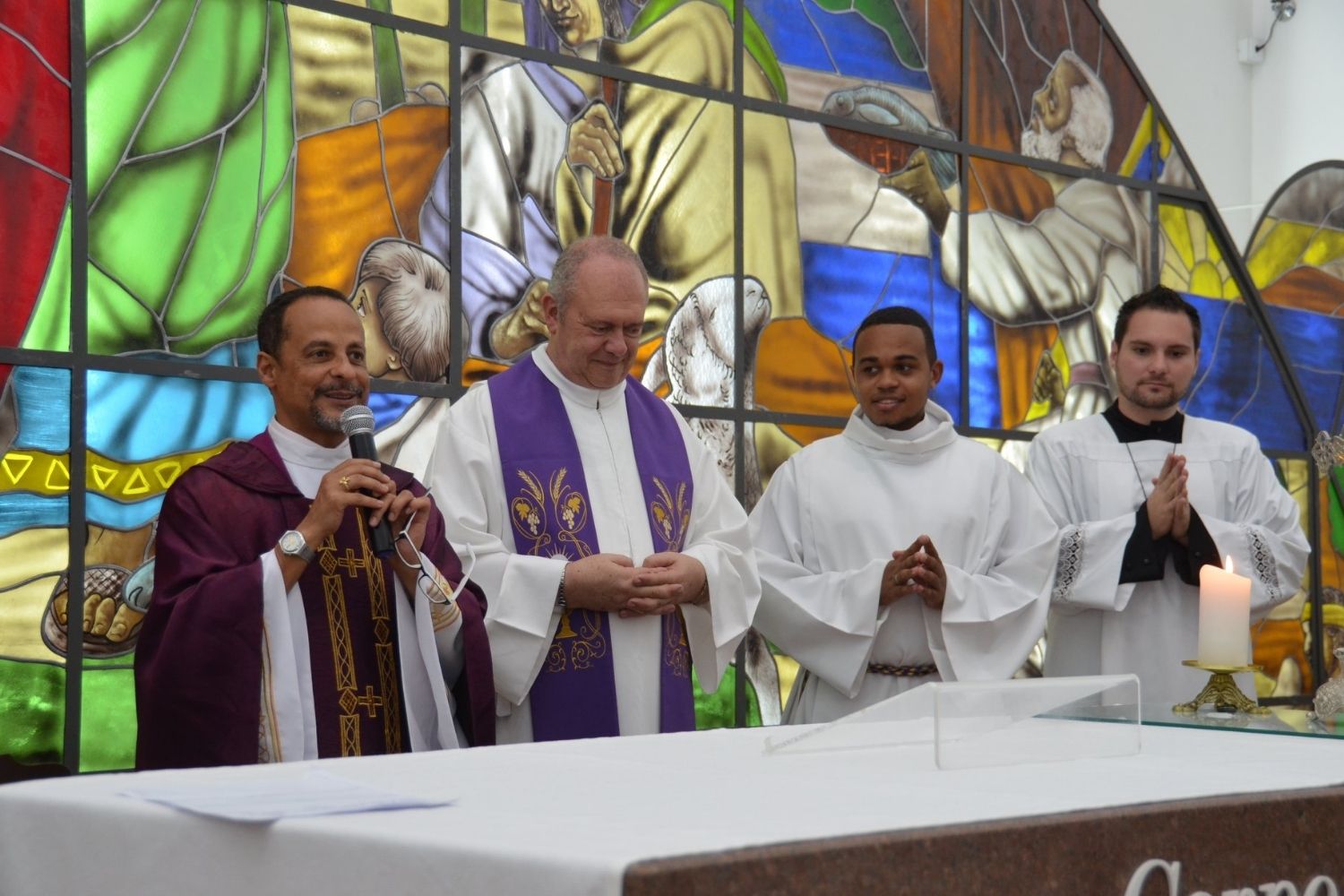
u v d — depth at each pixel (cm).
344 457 336
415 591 318
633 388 395
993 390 652
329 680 312
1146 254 711
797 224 602
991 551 430
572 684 354
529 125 534
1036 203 676
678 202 570
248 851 143
